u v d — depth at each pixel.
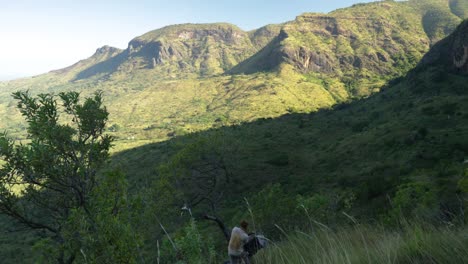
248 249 4.76
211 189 58.97
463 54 140.75
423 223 3.00
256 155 88.06
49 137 6.65
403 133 77.12
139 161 113.06
